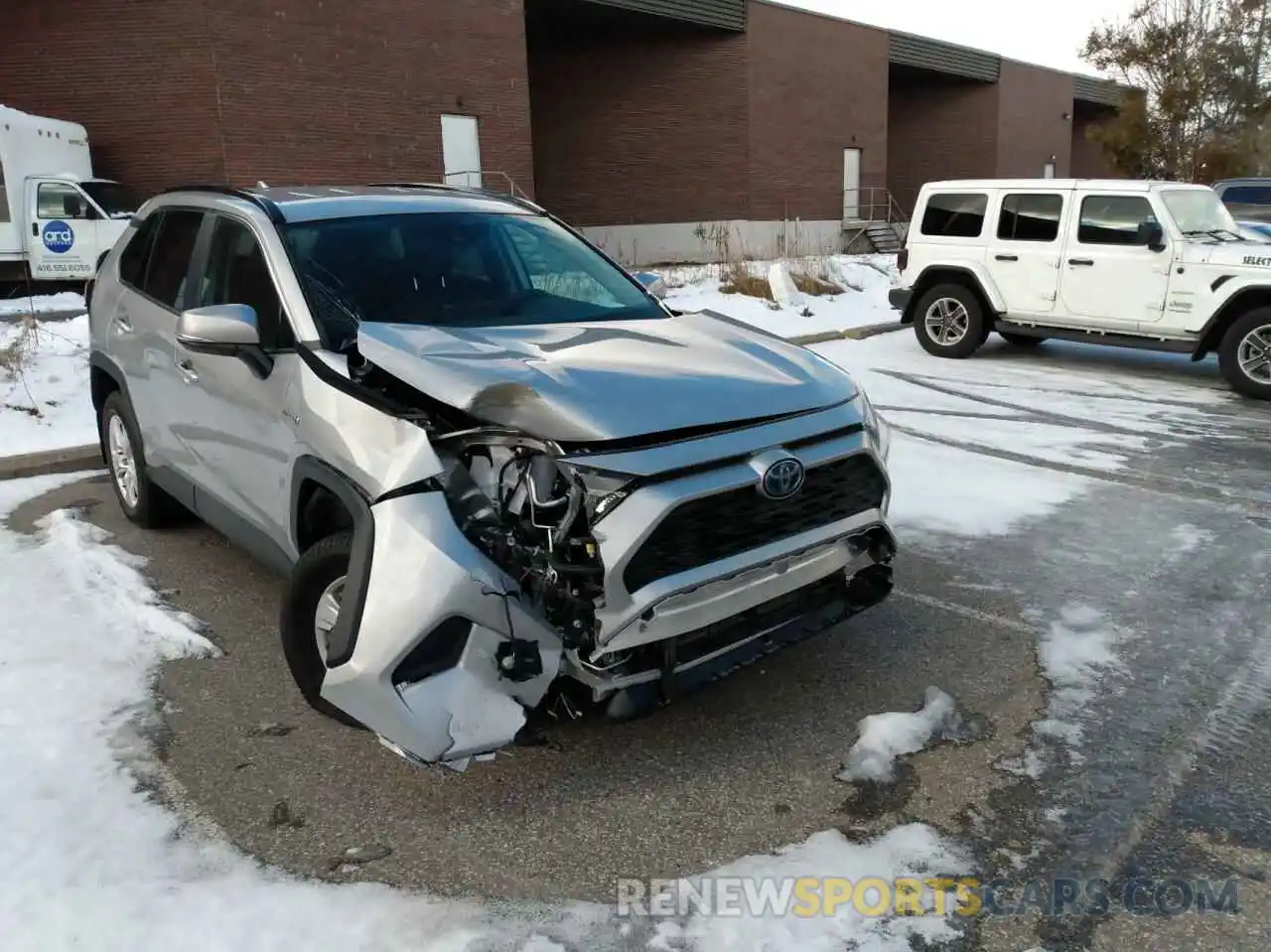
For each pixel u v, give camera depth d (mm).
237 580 4938
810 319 14586
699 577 3012
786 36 28312
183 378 4371
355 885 2758
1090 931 2582
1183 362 11297
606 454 2883
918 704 3729
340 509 3521
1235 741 3449
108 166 18859
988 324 11516
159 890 2723
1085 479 6660
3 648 4156
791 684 3896
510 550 2934
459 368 3141
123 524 5793
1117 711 3666
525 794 3195
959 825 3016
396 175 20812
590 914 2646
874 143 32062
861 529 3504
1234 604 4617
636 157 28938
